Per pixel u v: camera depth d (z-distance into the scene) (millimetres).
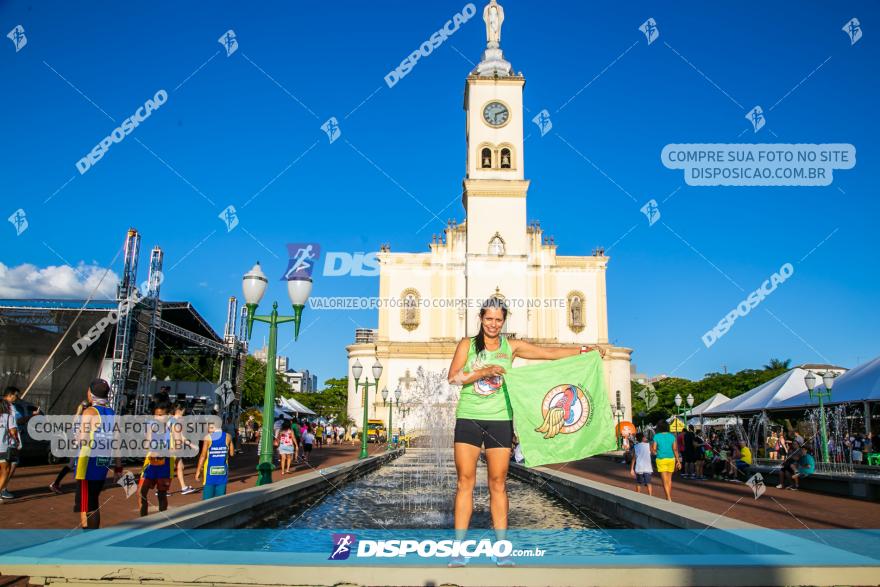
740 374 70188
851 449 23875
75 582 4699
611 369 54562
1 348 19484
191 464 21406
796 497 14547
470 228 52094
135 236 19641
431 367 54375
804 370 25188
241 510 8711
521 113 53438
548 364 4828
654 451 12562
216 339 28391
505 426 4605
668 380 76812
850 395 19906
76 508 7027
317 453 31359
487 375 4602
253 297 12117
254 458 25344
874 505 12977
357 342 64000
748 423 35781
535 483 17031
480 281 51406
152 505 10961
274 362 12477
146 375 20250
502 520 4586
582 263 56875
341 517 10195
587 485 11633
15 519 9023
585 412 4762
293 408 46438
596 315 55969
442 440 36406
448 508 11570
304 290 12672
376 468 23406
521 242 51969
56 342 19641
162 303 24672
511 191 52094
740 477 18594
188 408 26750
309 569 4543
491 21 55531
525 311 51094
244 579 4586
